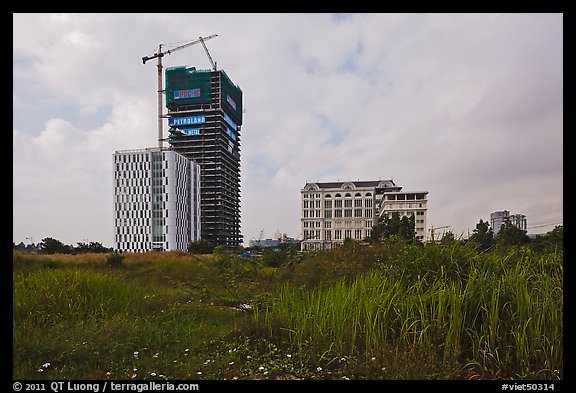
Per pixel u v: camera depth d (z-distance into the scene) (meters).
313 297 5.09
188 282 8.59
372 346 4.16
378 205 84.00
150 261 16.52
